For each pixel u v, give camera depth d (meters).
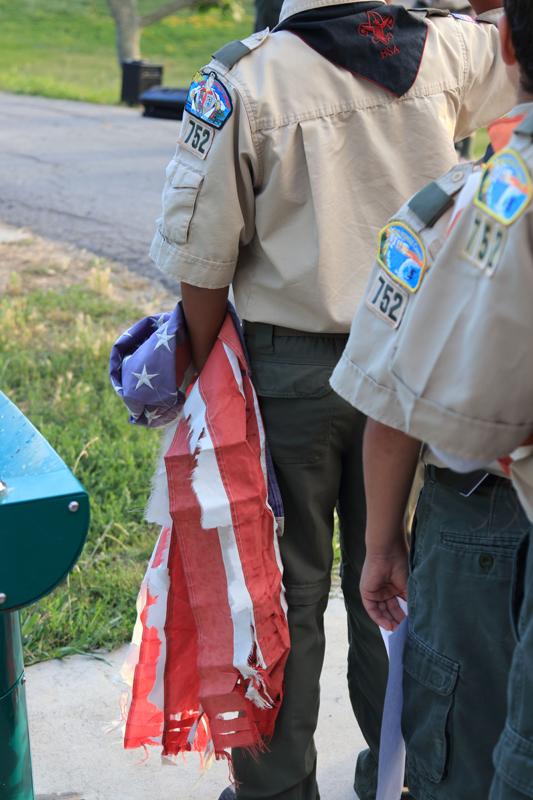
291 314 2.32
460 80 2.40
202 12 26.59
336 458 2.42
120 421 5.08
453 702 1.85
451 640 1.84
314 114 2.24
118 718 3.13
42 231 9.13
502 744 1.64
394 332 1.72
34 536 1.83
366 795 2.76
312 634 2.49
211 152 2.24
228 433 2.33
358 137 2.28
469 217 1.56
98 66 27.83
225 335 2.39
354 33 2.27
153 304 7.23
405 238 1.71
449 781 1.89
